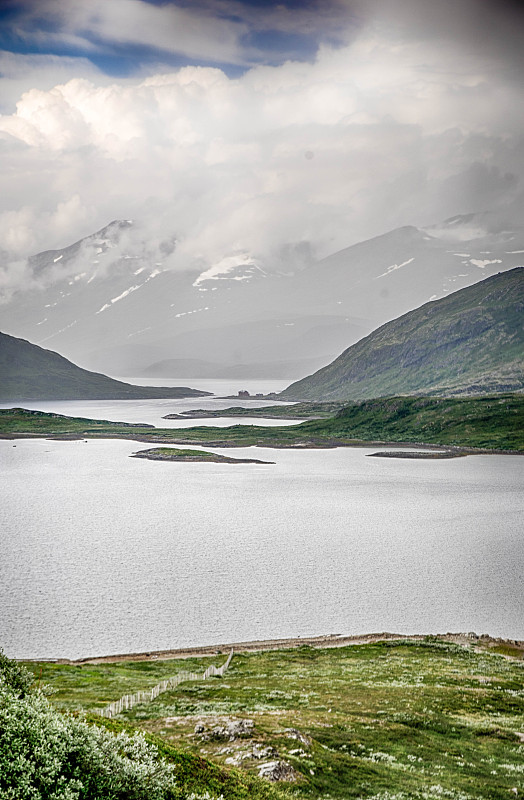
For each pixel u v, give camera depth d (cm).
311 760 3888
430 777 3859
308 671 6375
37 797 2288
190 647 7288
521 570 10606
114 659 6812
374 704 5281
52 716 2712
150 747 2967
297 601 8981
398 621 8269
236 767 3594
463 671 6375
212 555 11444
